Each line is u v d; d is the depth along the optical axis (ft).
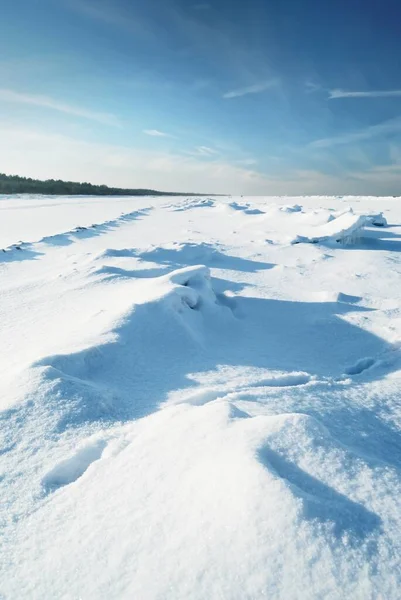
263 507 4.86
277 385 11.62
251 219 62.85
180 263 31.50
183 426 7.11
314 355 15.78
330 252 38.01
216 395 10.07
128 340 13.03
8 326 16.70
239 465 5.54
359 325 18.63
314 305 21.70
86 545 5.20
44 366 9.91
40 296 20.86
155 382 11.00
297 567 4.31
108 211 87.56
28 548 5.34
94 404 8.89
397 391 10.64
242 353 14.99
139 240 44.55
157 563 4.67
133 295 17.95
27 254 34.81
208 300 19.13
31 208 94.99
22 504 6.19
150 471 6.26
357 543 4.56
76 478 6.94
